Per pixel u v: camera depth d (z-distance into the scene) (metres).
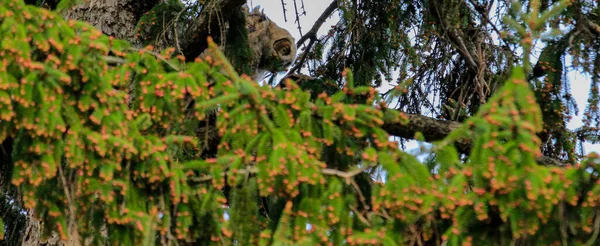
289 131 8.39
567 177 7.98
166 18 12.83
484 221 8.28
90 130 8.56
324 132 8.57
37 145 8.39
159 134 9.24
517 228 7.89
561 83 10.87
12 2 8.36
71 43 8.41
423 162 8.45
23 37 8.21
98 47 8.51
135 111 8.89
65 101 8.48
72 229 8.75
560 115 11.23
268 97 8.41
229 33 12.49
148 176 8.67
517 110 7.92
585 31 10.59
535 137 7.70
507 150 7.74
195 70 8.87
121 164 8.75
